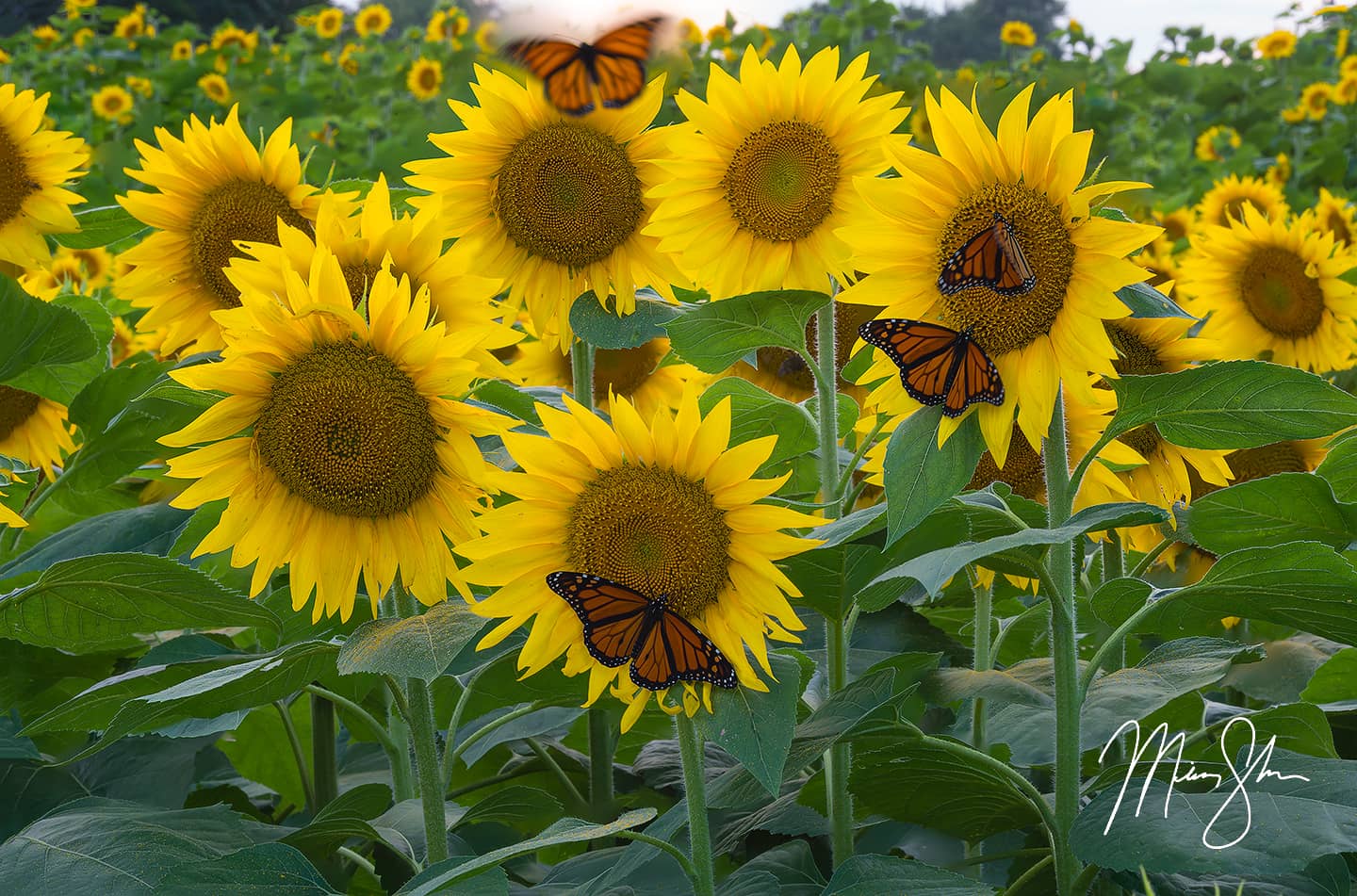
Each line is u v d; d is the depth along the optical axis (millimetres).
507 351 2014
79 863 1427
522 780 1752
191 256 1772
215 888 1352
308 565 1484
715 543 1374
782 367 1889
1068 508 1397
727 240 1638
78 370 1887
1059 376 1372
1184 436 1384
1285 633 1759
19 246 1841
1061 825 1398
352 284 1523
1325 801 1309
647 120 1686
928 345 1350
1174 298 2293
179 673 1479
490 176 1691
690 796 1377
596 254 1691
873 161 1610
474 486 1477
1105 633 1648
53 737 1713
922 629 1674
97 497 1940
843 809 1507
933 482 1357
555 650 1393
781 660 1373
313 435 1461
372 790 1527
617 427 1377
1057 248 1366
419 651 1380
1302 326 2084
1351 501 1520
